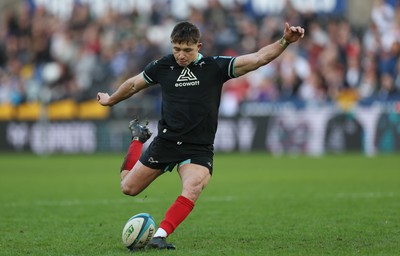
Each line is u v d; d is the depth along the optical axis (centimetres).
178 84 2634
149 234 2578
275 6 10625
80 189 5131
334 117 8706
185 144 2630
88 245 2794
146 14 10888
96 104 9394
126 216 3703
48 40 10856
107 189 5125
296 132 8775
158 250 2573
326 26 10444
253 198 4466
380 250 2594
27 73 10419
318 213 3706
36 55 10800
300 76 9488
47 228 3275
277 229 3173
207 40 9956
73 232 3145
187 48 2555
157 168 2667
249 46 10050
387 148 8650
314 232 3066
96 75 10150
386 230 3094
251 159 8081
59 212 3878
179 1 10819
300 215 3644
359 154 8625
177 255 2486
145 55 10031
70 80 10275
